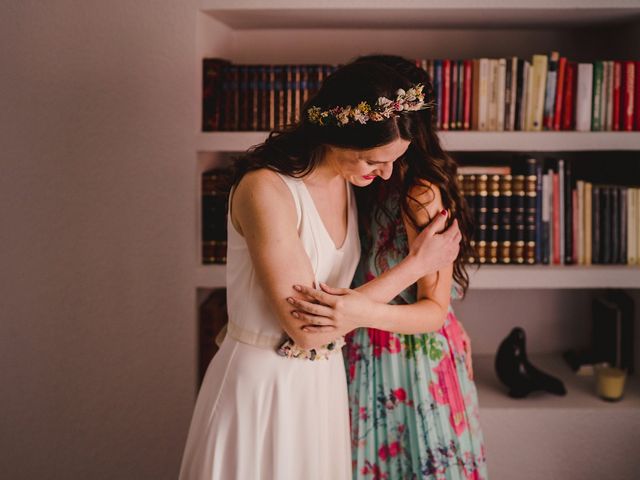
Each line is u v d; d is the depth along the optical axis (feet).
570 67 8.23
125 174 8.18
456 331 6.88
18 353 8.50
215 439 5.80
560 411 8.27
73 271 8.34
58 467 8.63
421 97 5.50
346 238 6.13
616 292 9.52
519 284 8.27
